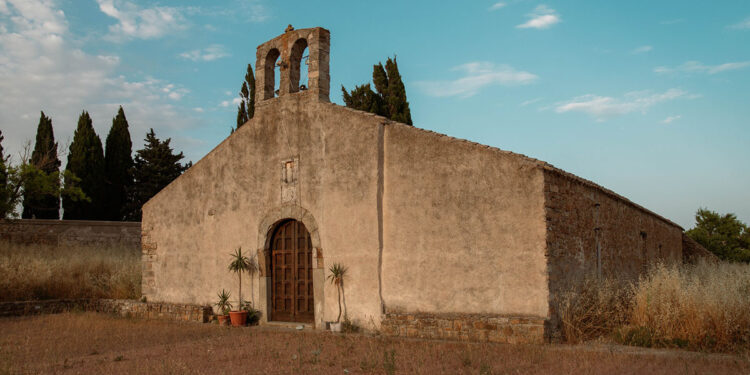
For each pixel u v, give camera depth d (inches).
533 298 388.2
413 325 432.5
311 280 515.5
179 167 1403.8
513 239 401.4
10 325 534.9
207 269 588.4
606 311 418.6
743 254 1207.6
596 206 499.8
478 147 425.4
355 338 420.8
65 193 1069.8
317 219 506.9
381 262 463.5
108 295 714.2
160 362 342.3
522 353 332.8
